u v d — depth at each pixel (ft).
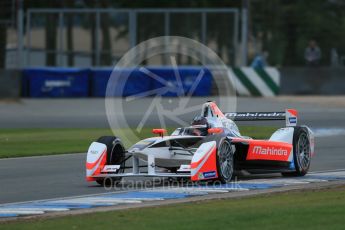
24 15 490.08
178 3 552.82
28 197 143.33
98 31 454.81
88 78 414.41
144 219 114.62
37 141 254.88
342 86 418.92
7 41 474.90
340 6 535.19
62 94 414.41
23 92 416.05
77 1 543.39
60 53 457.27
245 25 434.30
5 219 119.75
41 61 458.50
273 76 414.00
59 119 331.77
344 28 526.16
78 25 456.04
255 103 377.91
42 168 188.75
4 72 410.52
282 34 528.63
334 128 286.46
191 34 447.01
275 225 107.55
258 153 159.43
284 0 533.55
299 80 418.72
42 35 457.27
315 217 112.37
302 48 526.16
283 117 170.19
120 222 112.78
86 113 353.72
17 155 217.77
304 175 170.30
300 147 169.68
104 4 545.44
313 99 395.34
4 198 142.61
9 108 373.81
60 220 115.96
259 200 130.41
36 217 120.47
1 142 252.62
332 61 515.91
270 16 530.68
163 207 125.49
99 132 280.92
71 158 210.59
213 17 446.60
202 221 111.45
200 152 146.72
